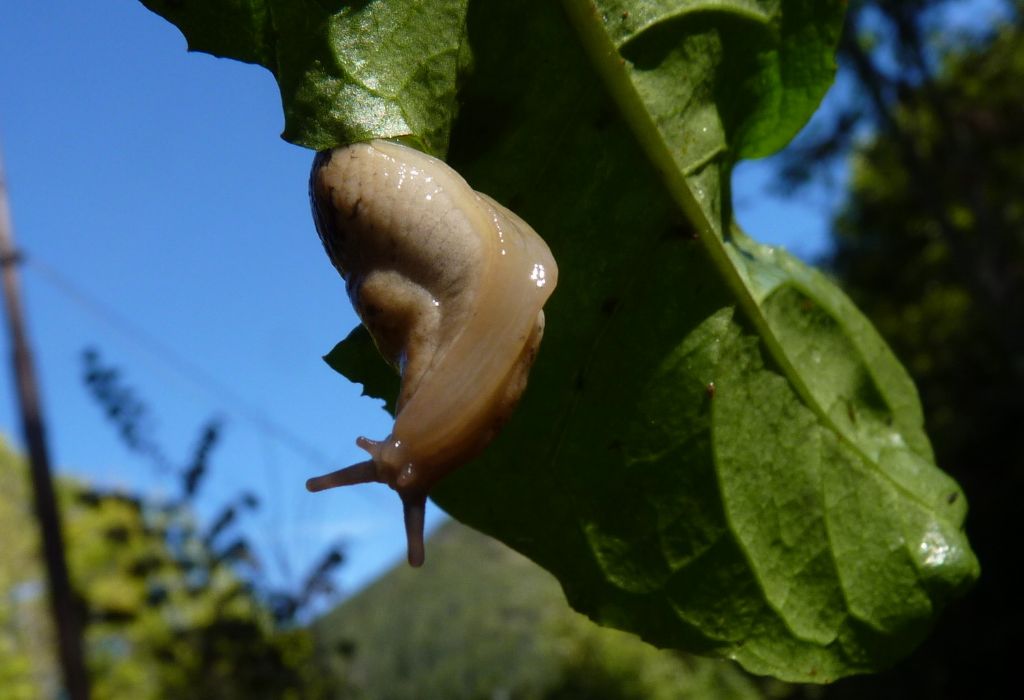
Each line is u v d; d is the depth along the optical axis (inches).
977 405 26.3
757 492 3.3
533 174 2.8
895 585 3.4
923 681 23.0
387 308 2.9
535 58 2.7
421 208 2.9
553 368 3.1
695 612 3.3
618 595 3.3
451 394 2.9
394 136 2.6
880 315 33.2
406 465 2.9
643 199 2.9
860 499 3.4
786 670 3.3
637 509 3.2
